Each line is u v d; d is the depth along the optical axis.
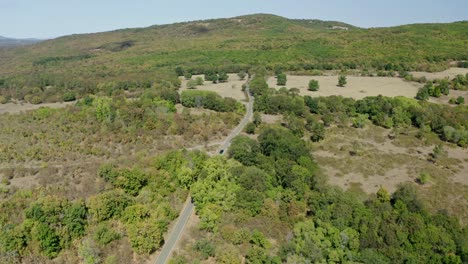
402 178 86.75
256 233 61.53
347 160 94.56
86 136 107.19
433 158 96.56
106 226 63.53
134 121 114.38
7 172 84.56
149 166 84.44
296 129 108.25
